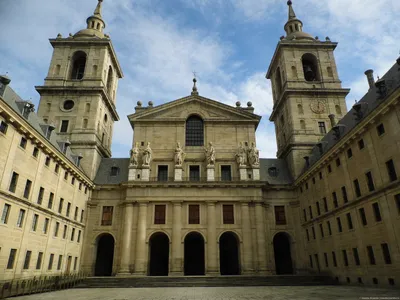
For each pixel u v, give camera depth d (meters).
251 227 44.06
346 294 22.73
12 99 30.36
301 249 44.66
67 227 38.19
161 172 48.00
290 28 63.41
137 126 50.28
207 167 46.72
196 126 51.53
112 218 45.03
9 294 25.05
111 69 59.72
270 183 48.94
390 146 26.28
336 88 53.53
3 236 25.50
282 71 57.16
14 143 27.23
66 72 53.12
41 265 31.83
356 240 31.12
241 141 50.03
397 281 25.23
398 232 25.17
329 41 57.22
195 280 36.19
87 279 35.69
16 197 27.19
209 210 44.16
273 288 30.75
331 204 36.56
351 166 32.25
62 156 35.59
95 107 50.25
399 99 24.89
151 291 28.48
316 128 50.97
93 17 61.12
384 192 26.84
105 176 48.34
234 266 49.84
